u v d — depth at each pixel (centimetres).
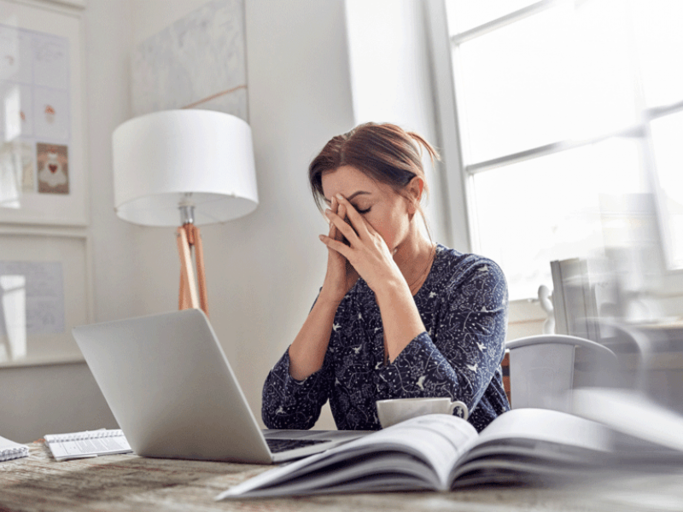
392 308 87
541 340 113
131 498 49
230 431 62
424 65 187
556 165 160
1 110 219
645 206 101
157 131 168
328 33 176
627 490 42
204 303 184
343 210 99
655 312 96
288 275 183
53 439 95
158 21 245
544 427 50
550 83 163
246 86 202
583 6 118
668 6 109
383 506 41
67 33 240
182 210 184
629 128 107
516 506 39
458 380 85
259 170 195
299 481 47
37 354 217
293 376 98
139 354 66
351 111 168
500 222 172
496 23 174
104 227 242
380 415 71
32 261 221
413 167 103
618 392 86
